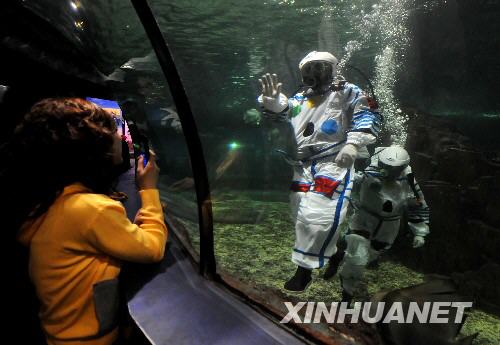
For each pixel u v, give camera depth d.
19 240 1.15
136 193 1.74
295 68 12.05
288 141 2.65
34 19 1.34
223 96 15.56
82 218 1.07
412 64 15.10
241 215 4.99
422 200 3.28
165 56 1.20
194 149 1.28
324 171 2.33
